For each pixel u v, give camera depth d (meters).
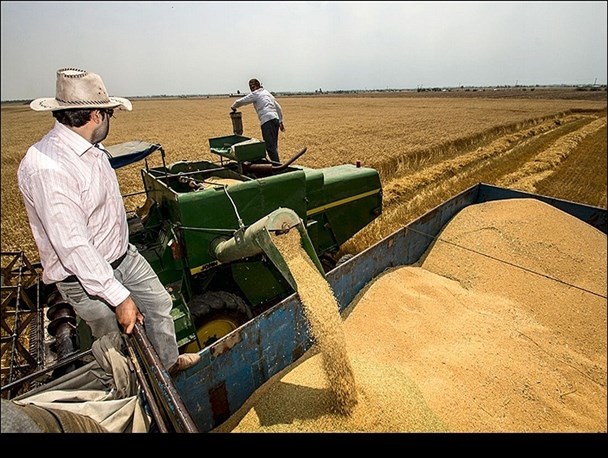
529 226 6.16
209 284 4.43
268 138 6.64
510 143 20.83
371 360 3.85
